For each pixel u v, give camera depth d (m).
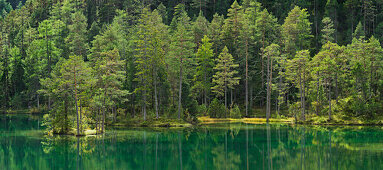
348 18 94.62
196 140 38.94
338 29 95.12
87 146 34.25
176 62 60.84
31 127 53.31
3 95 88.56
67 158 28.08
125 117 61.50
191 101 65.00
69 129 44.75
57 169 23.89
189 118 60.19
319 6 99.06
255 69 80.25
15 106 86.50
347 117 59.00
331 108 61.78
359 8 97.00
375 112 58.97
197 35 83.31
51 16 114.50
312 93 65.31
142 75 58.78
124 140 38.88
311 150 31.72
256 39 81.06
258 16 91.12
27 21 122.25
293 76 65.81
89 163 26.00
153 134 44.69
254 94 80.69
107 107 52.19
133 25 105.06
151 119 57.84
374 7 98.12
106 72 46.38
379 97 62.50
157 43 59.84
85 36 96.12
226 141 37.97
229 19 83.62
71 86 42.53
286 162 26.08
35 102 88.69
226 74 71.12
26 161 26.88
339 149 32.03
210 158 28.19
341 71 61.09
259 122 64.06
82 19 105.81
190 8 119.12
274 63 76.44
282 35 80.19
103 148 33.12
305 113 65.94
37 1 136.75
